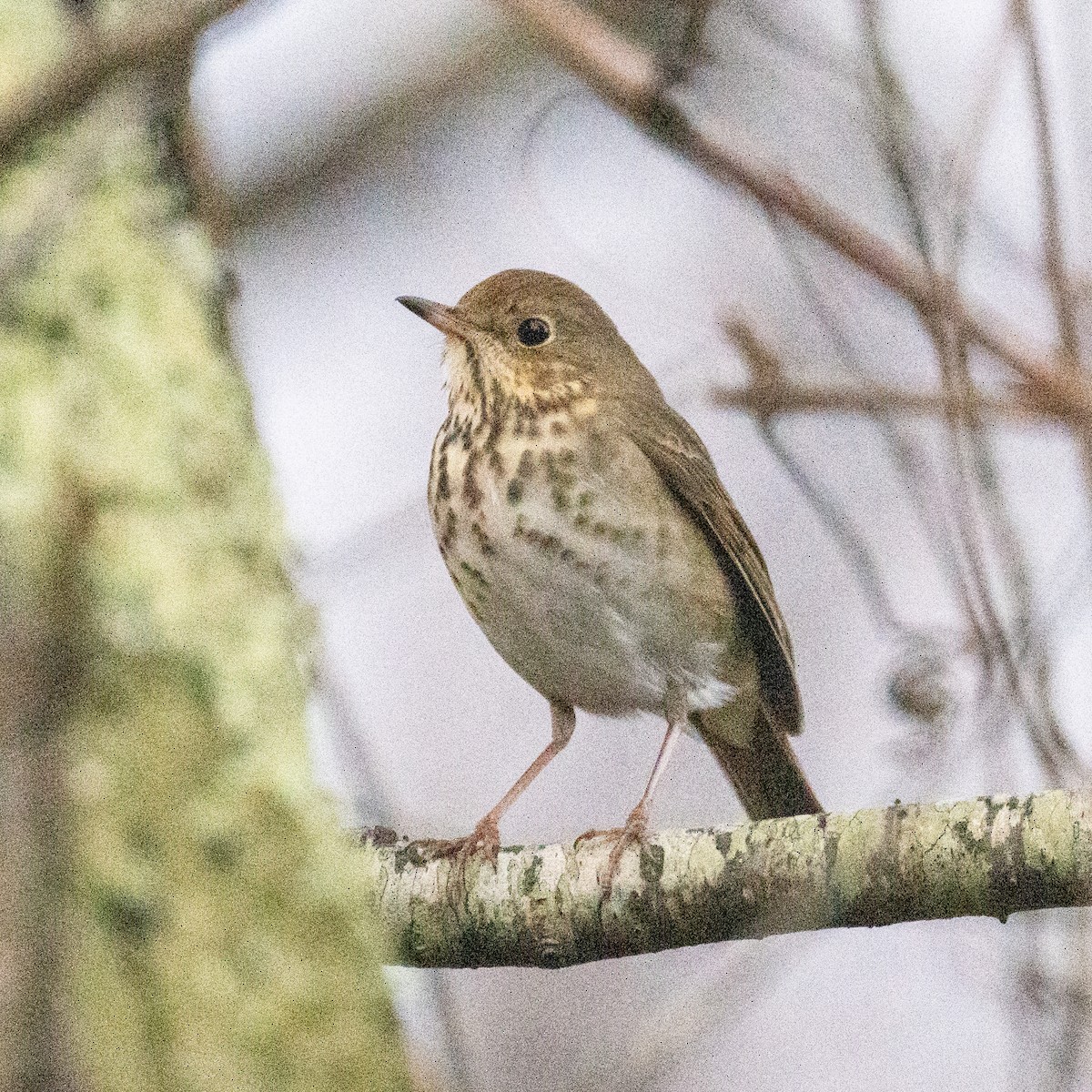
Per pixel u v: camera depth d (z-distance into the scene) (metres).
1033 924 8.73
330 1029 5.29
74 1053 3.62
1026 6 7.73
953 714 8.73
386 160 15.06
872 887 7.72
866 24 7.76
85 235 5.81
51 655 3.57
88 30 3.85
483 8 14.73
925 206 7.39
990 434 8.09
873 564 9.26
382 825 8.49
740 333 8.98
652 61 6.62
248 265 14.84
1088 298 8.81
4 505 5.30
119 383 5.69
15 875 3.48
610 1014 12.86
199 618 5.47
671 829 8.35
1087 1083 8.22
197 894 5.16
